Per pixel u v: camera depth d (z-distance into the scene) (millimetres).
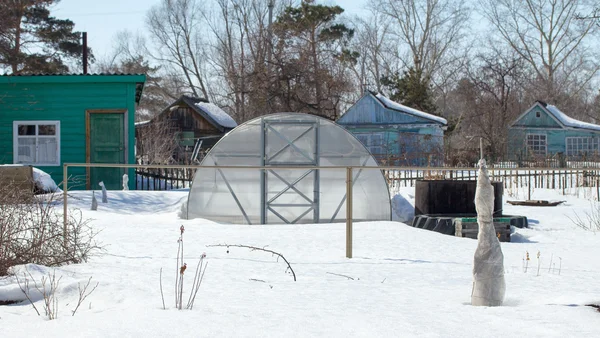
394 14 66562
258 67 52250
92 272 8281
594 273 9008
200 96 69938
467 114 58938
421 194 16922
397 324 5305
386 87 69500
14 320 5680
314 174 16906
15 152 24000
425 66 66750
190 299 6445
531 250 11828
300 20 54531
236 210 16875
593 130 51500
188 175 26625
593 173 26250
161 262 9414
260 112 51281
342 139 16969
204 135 43750
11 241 8633
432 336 4898
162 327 5191
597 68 66562
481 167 6551
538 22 63500
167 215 17078
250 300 6508
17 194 9477
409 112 44750
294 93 50750
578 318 5418
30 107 24047
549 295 6934
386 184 16844
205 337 4906
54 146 24141
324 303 6355
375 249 11383
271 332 5043
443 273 8922
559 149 52812
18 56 32500
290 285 7617
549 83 63875
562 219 17141
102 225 14203
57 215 9539
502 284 6461
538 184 27812
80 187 24156
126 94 24141
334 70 58406
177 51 67812
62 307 6266
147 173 25031
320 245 11703
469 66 65562
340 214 16859
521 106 64750
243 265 9273
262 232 13422
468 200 16719
